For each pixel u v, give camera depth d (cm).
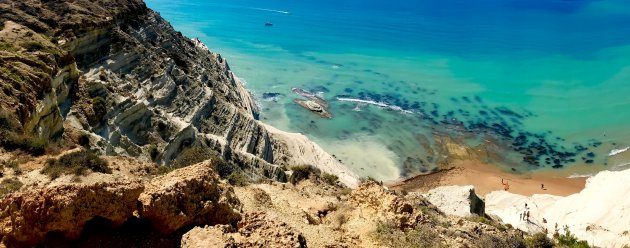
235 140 5931
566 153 8250
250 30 17738
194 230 1478
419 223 2352
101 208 1421
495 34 17675
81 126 3875
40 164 2397
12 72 3278
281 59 13475
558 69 13238
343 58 13850
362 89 11031
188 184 1641
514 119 9612
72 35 4888
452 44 16025
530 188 7069
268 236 1584
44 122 3241
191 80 6378
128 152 4153
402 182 7044
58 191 1367
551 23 19850
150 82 5497
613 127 9312
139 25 6700
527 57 14475
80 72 4488
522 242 2488
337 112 9512
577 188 7144
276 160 6400
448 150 8144
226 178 3181
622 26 19125
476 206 4491
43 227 1326
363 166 7419
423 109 9938
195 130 5016
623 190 5009
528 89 11481
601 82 12138
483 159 7919
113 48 5388
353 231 2219
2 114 2664
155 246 1506
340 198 2970
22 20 4753
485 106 10281
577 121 9600
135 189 1505
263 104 9700
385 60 13775
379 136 8519
